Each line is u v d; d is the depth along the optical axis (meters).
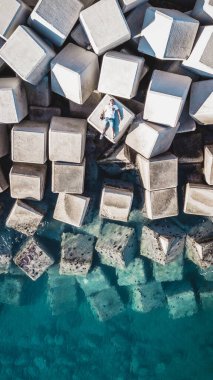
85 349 14.45
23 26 10.53
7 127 12.13
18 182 11.96
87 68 10.75
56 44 11.30
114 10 10.48
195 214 12.70
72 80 10.77
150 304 13.78
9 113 11.07
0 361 14.45
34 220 12.75
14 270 13.62
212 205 12.29
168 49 10.61
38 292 14.19
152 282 13.77
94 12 10.58
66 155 11.50
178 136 12.24
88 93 11.41
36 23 10.91
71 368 14.47
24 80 11.04
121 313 14.27
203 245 12.84
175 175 11.79
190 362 14.33
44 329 14.45
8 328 14.46
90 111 11.84
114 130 11.27
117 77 10.74
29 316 14.39
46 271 13.93
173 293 13.79
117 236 13.05
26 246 13.15
